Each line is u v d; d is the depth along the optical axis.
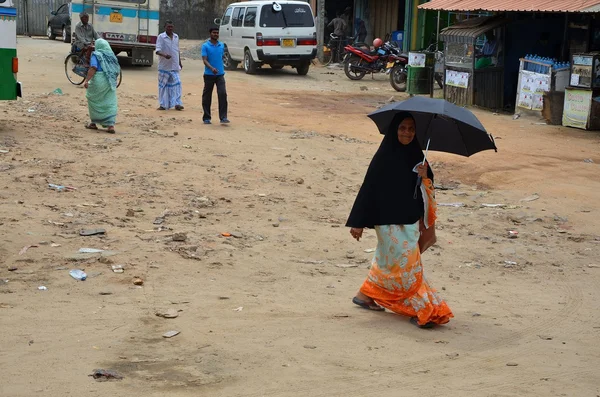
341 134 15.59
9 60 12.77
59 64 24.78
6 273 6.50
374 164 5.68
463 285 7.22
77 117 15.12
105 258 7.03
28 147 11.78
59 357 4.77
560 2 17.61
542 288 7.27
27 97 17.27
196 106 18.06
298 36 25.78
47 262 6.86
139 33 24.81
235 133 14.63
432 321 5.75
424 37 27.58
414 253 5.70
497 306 6.58
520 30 20.66
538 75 18.30
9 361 4.66
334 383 4.59
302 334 5.48
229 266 7.21
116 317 5.62
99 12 24.20
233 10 27.30
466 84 20.23
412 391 4.54
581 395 4.61
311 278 7.09
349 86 24.61
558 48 20.94
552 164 13.41
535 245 8.92
